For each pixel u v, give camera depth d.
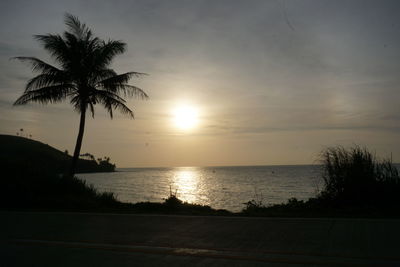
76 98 17.61
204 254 5.65
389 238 6.00
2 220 9.10
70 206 12.05
